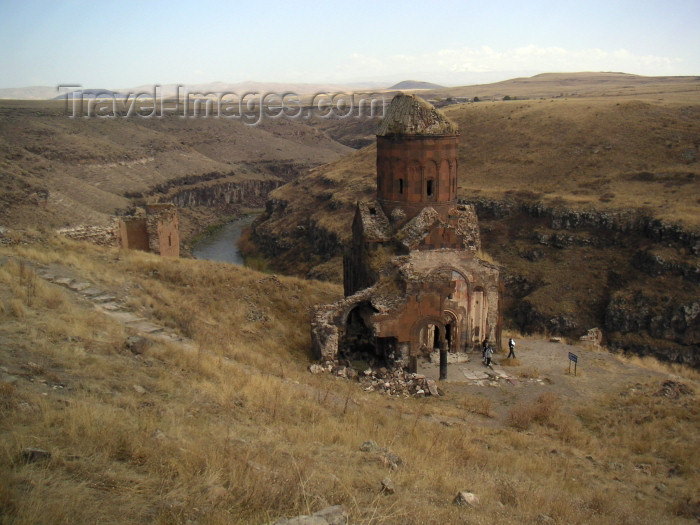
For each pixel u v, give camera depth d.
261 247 105.62
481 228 79.88
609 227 70.44
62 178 91.94
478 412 21.61
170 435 10.61
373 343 27.23
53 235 30.39
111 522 7.21
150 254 32.81
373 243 28.92
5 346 13.38
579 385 25.45
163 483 8.57
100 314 19.12
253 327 26.72
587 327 63.41
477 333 29.05
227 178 155.25
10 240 27.44
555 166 87.19
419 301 25.39
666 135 87.44
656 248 65.12
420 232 27.84
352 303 26.09
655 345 59.78
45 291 18.61
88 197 88.44
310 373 22.95
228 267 33.03
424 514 9.20
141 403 12.20
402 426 16.69
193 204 138.50
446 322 28.47
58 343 14.56
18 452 8.30
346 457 12.04
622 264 67.06
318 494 9.13
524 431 20.11
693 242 62.97
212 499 8.30
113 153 131.38
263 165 181.00
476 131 107.69
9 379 11.30
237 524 7.68
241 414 13.53
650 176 77.88
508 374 26.27
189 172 146.12
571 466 16.44
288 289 31.95
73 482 7.96
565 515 11.36
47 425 9.47
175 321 21.84
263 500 8.49
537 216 76.62
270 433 12.53
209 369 16.31
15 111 145.62
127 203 95.06
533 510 11.24
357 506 8.72
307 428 13.79
